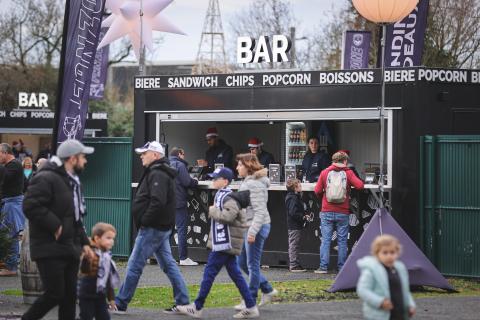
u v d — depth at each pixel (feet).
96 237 34.42
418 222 56.85
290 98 61.21
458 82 58.29
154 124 65.57
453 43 106.52
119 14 76.89
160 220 41.50
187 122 72.38
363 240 48.29
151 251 41.70
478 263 54.70
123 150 66.23
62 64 60.18
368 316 29.48
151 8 76.18
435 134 57.52
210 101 63.72
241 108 62.75
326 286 50.93
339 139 71.41
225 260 40.75
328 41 137.18
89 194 67.31
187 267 61.52
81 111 61.05
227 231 40.47
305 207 60.29
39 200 34.09
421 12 66.39
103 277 34.40
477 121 58.90
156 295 48.34
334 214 56.34
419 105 57.11
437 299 46.42
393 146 57.67
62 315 35.47
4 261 50.60
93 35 61.05
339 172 56.08
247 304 40.86
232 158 70.44
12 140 128.26
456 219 55.52
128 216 66.03
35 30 175.52
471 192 55.01
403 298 29.45
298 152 67.05
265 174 41.91
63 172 34.81
